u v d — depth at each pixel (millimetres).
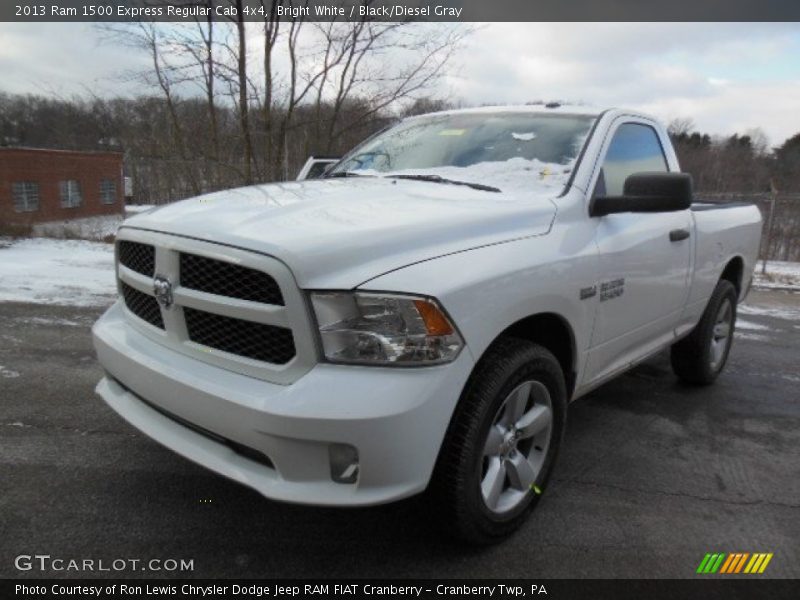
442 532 2512
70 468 3090
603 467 3445
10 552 2453
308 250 2111
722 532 2869
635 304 3375
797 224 13297
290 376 2143
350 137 11031
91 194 36094
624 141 3672
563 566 2566
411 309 2117
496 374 2389
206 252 2264
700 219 4129
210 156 10898
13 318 5730
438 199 2838
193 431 2402
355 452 2078
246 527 2697
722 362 4902
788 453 3740
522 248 2588
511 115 3883
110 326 2885
